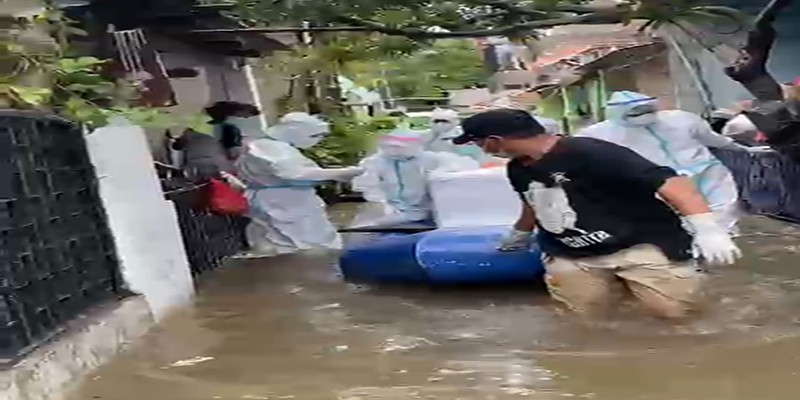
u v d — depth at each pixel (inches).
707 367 163.8
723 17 254.1
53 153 183.3
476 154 351.9
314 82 606.5
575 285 207.3
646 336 188.5
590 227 198.2
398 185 339.3
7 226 153.9
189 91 424.8
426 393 153.3
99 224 201.3
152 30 308.5
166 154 350.3
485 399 148.9
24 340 153.2
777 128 313.0
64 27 249.1
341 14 277.7
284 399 151.1
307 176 336.5
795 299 217.3
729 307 210.5
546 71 619.8
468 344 189.8
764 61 293.7
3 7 221.0
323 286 265.3
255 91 523.2
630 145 303.3
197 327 210.1
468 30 286.8
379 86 703.7
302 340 196.7
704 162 305.3
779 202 357.1
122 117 236.5
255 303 239.9
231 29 313.4
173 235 248.4
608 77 553.9
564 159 195.8
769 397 144.8
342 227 379.6
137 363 173.5
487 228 275.1
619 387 153.4
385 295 249.4
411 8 277.3
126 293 205.9
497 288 251.4
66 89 219.8
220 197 318.3
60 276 174.7
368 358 179.3
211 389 157.2
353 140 532.1
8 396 134.8
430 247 254.4
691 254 198.2
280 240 339.6
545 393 151.5
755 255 279.9
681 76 487.5
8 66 208.2
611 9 257.4
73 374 159.0
